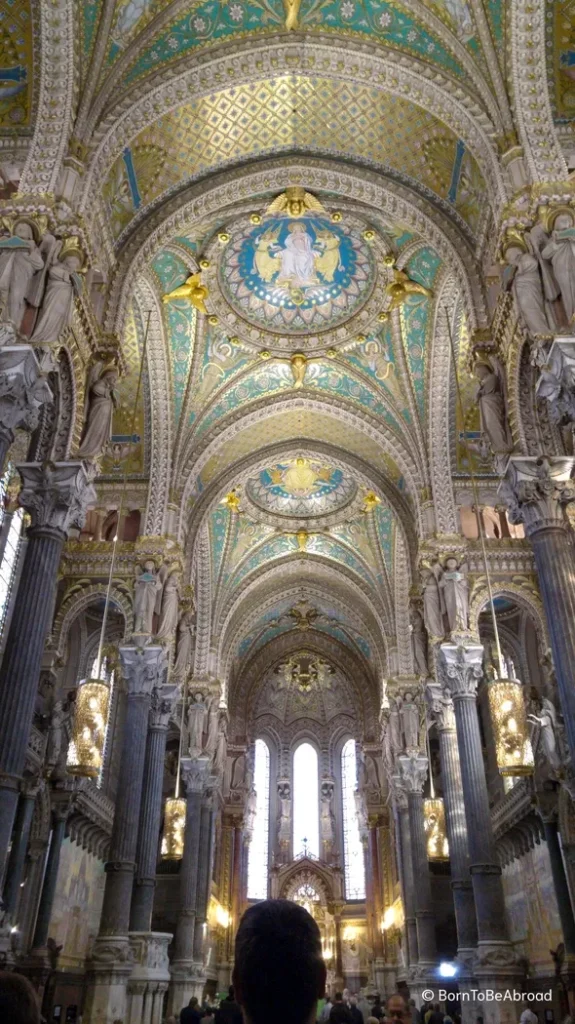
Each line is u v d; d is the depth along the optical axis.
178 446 20.19
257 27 13.43
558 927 20.00
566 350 9.88
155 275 18.02
